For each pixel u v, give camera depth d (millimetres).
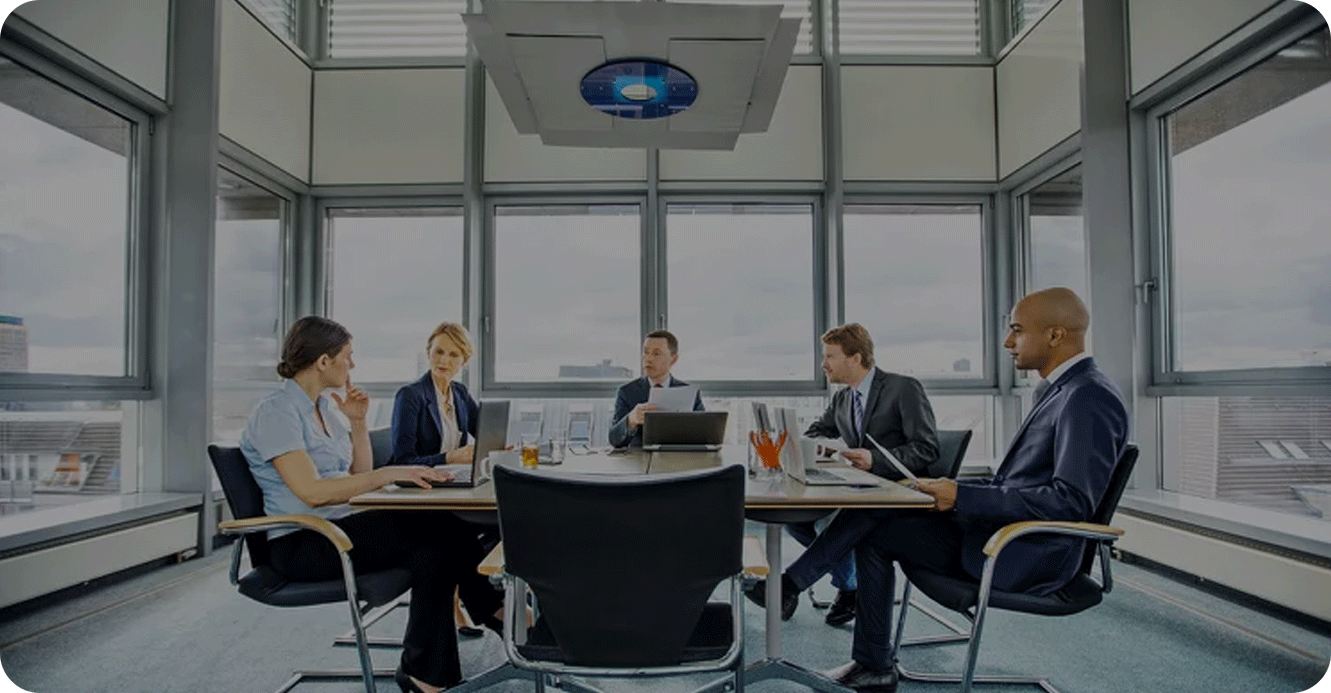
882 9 4762
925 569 1888
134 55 3385
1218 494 3166
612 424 3447
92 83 3217
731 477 1258
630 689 2119
